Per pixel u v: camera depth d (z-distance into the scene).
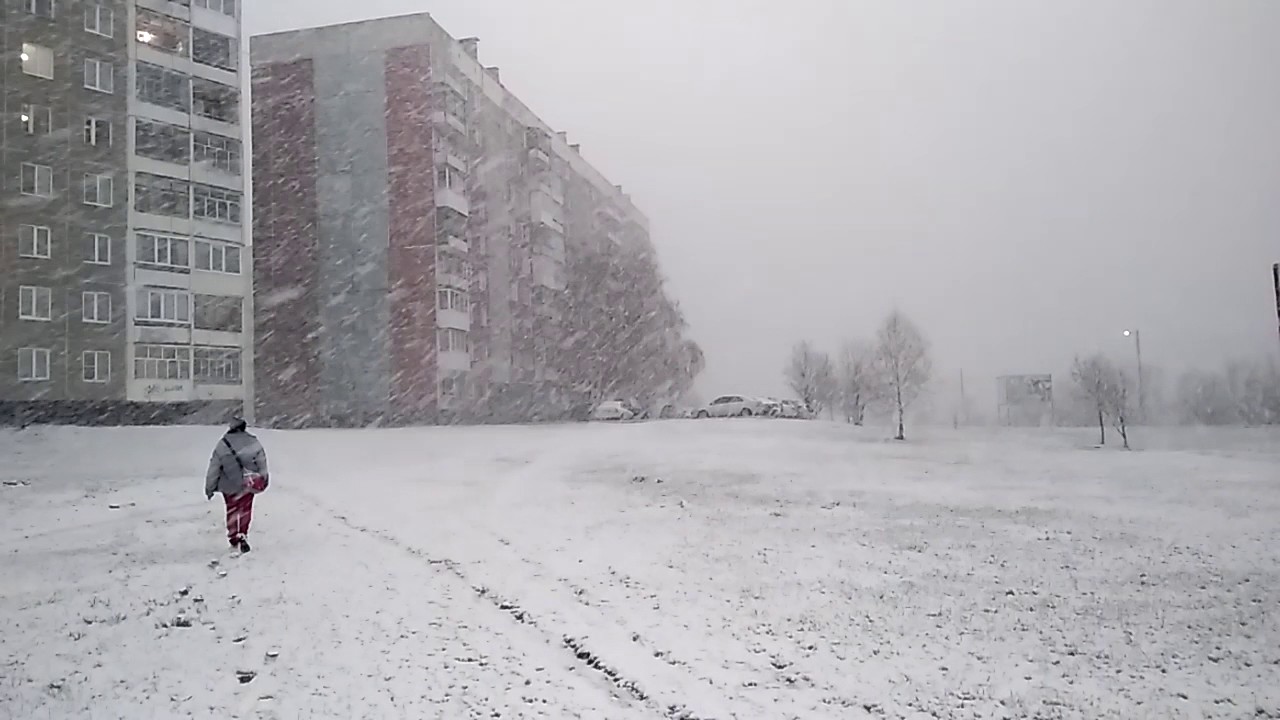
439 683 8.67
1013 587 12.56
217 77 48.38
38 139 41.66
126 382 43.56
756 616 10.86
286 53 58.50
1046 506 20.83
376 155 56.84
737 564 13.75
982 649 9.73
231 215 48.53
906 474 27.56
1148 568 13.96
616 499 20.64
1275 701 8.25
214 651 9.77
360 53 57.59
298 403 56.25
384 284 55.97
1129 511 20.09
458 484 23.02
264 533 16.05
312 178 57.56
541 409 66.94
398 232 56.12
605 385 62.84
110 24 44.25
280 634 10.27
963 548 15.34
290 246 57.44
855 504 20.58
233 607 11.31
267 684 8.82
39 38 41.97
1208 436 47.41
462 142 60.31
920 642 9.93
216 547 14.80
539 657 9.37
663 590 12.08
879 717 7.81
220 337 47.38
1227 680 8.84
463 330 58.09
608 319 63.34
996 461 32.50
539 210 71.00
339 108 57.59
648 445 34.78
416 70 56.91
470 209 61.81
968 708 8.03
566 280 67.12
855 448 36.38
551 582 12.44
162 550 14.59
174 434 34.97
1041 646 9.87
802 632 10.23
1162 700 8.28
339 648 9.76
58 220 41.94
